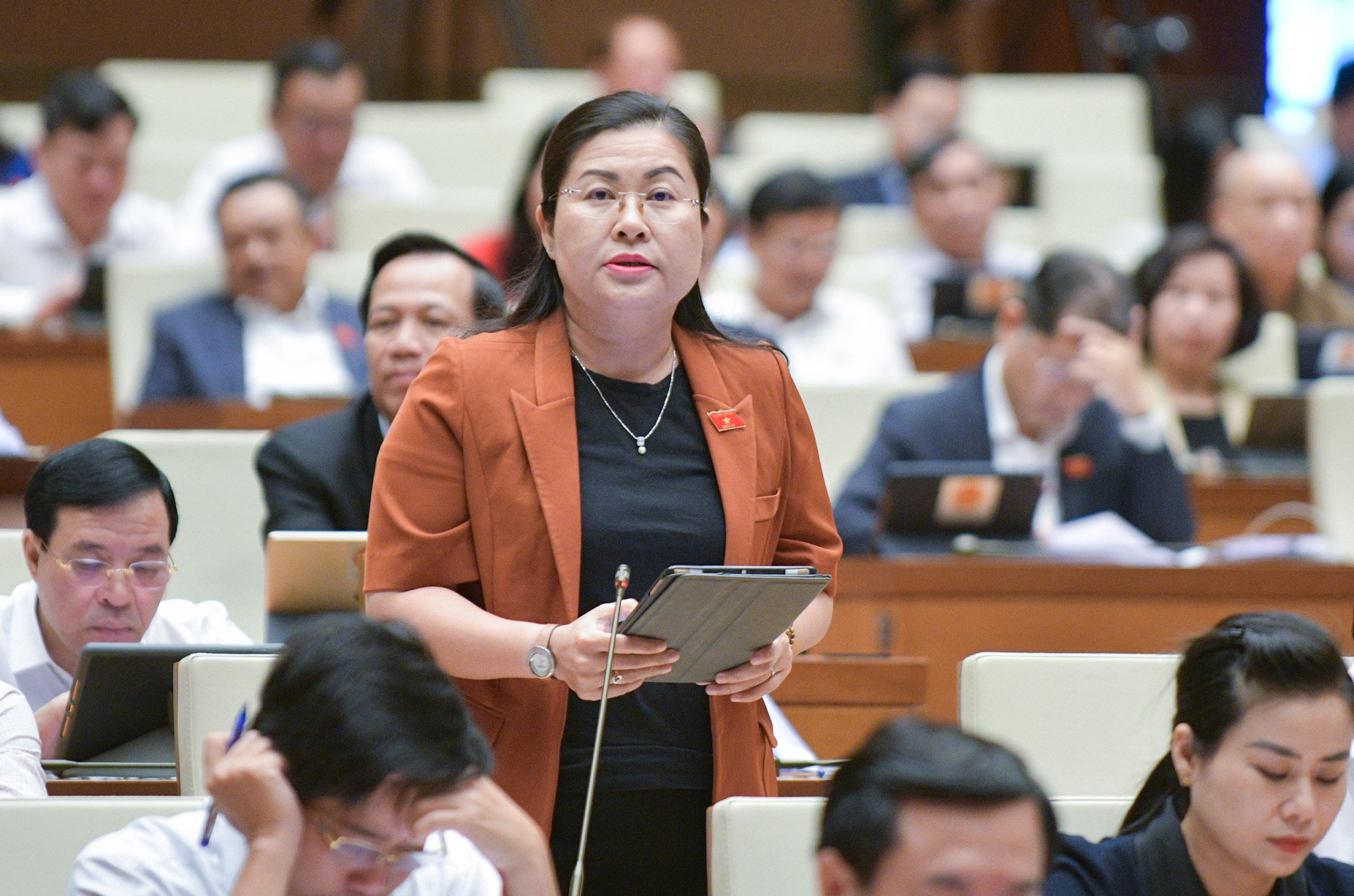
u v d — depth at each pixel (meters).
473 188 21.66
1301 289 19.52
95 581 8.66
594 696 6.51
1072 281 13.25
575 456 7.01
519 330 7.29
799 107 26.09
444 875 6.04
